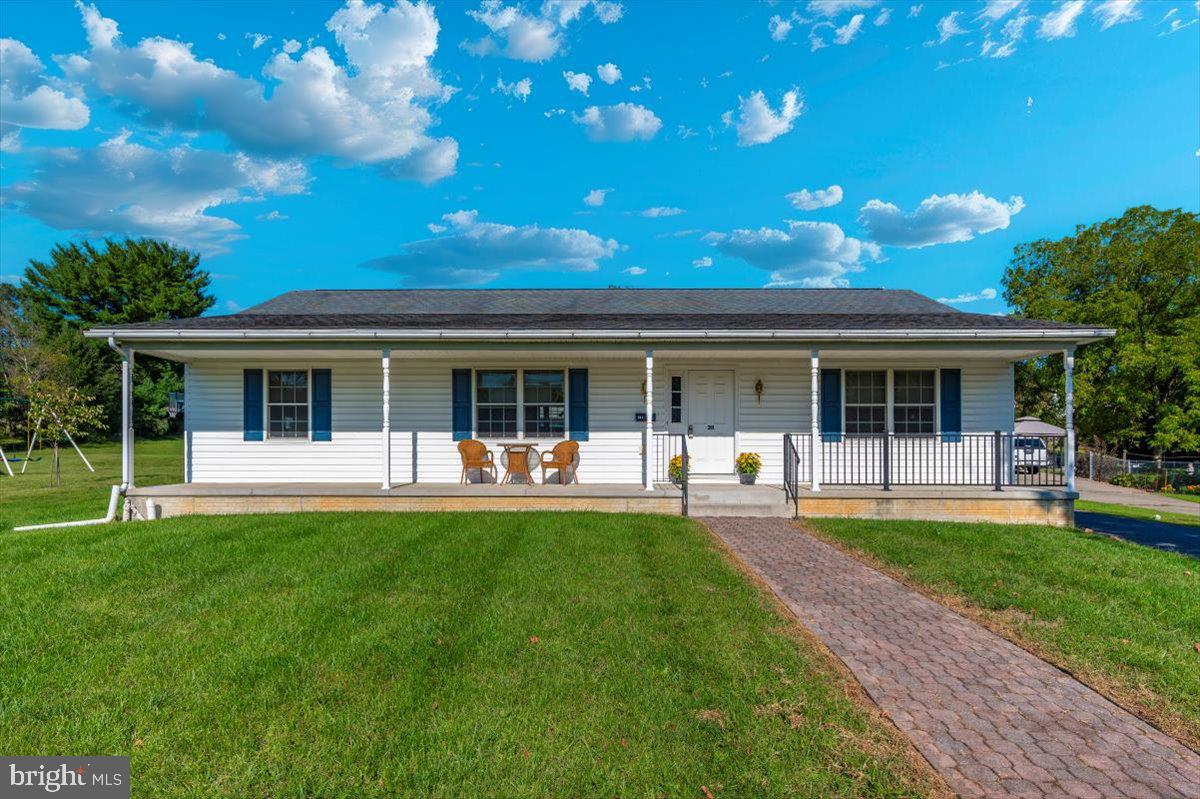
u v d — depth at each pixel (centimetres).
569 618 472
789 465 1005
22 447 2988
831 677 384
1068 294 2566
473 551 681
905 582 602
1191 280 2288
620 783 271
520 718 325
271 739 305
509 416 1134
